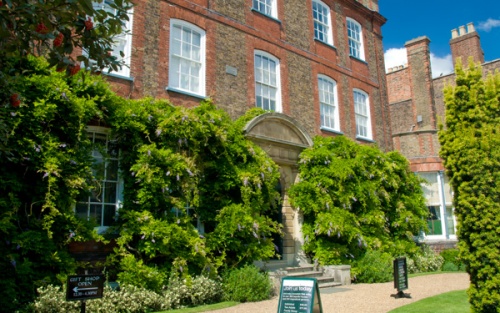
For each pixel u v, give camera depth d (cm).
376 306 859
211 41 1288
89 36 554
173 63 1194
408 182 1670
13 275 738
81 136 860
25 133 789
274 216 1352
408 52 2791
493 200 707
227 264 1062
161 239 910
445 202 1888
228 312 814
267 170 1150
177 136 999
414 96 2720
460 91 768
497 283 670
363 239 1328
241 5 1412
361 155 1488
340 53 1770
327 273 1254
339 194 1351
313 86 1606
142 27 1130
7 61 627
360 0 1992
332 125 1664
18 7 470
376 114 1881
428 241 1833
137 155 950
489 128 735
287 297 633
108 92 944
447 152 766
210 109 1129
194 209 1062
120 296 790
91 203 944
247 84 1358
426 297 956
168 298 853
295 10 1616
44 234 786
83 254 885
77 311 734
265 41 1461
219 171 1083
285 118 1333
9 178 769
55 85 825
